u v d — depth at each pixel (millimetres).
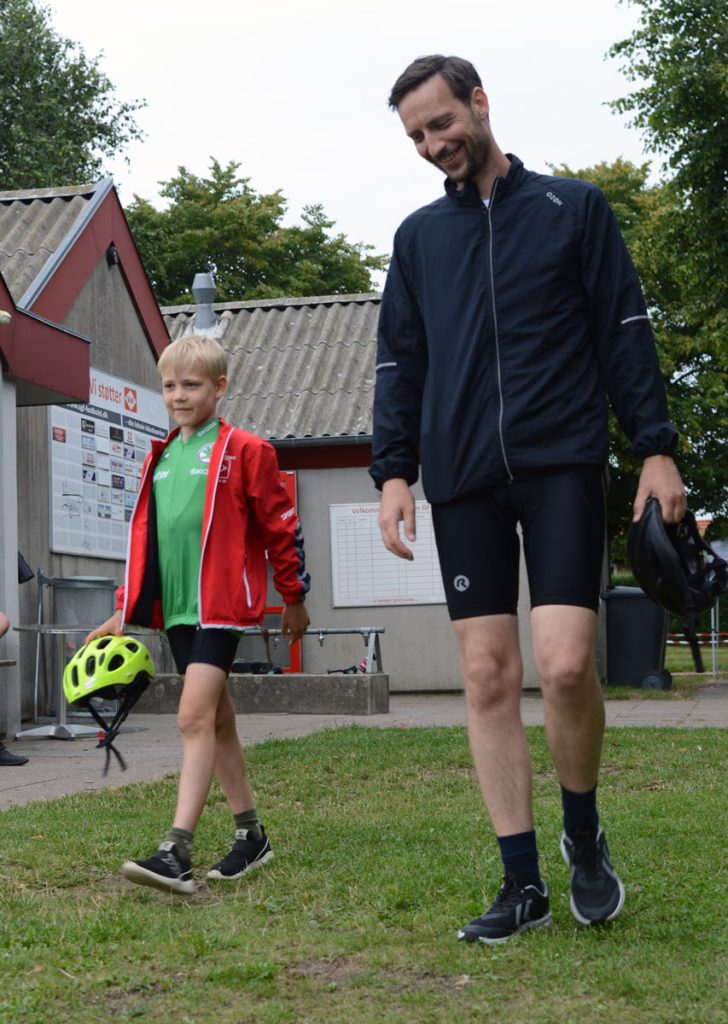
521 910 3559
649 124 19938
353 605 15680
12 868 4566
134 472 13008
